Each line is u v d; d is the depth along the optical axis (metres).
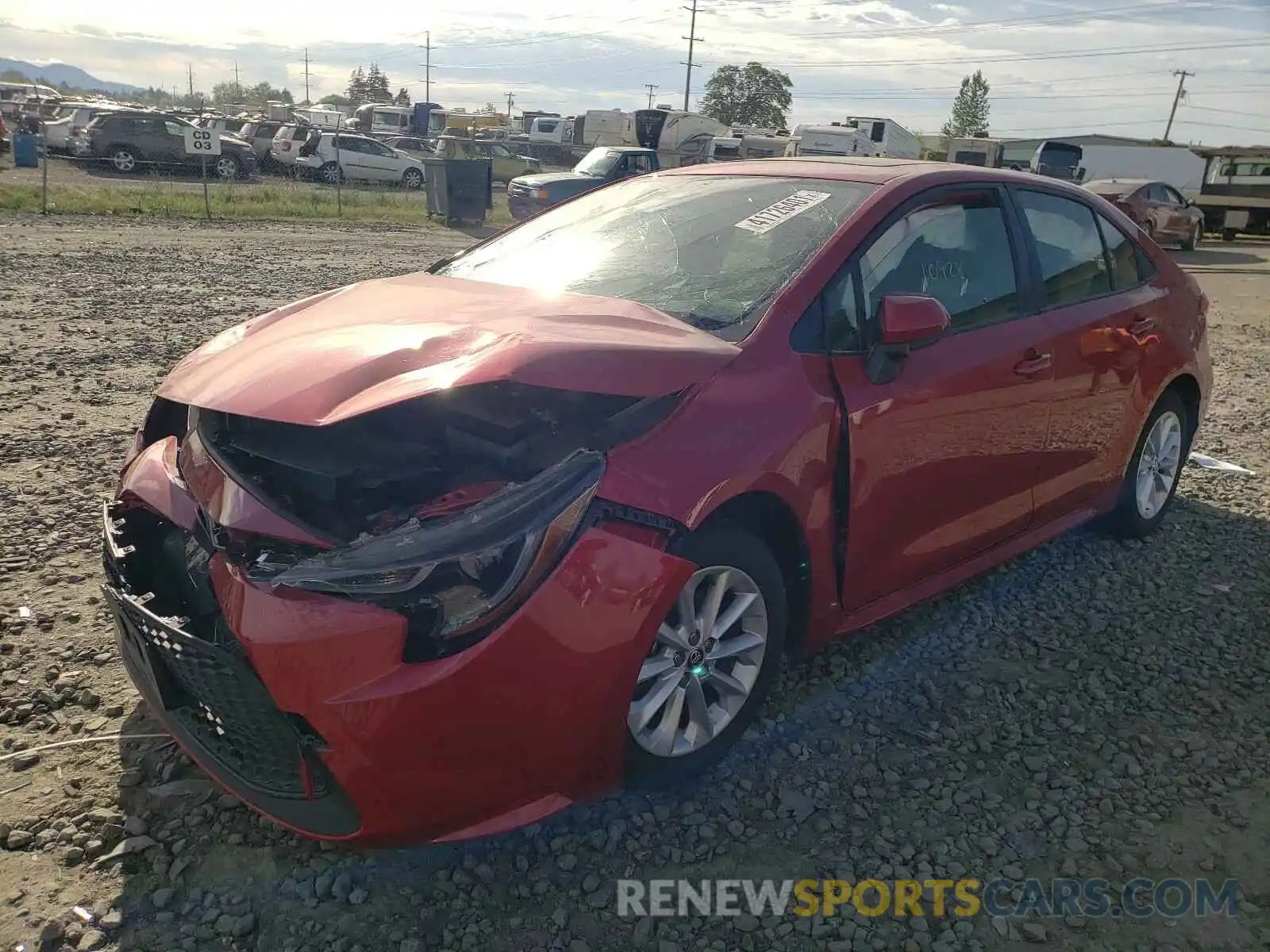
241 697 2.30
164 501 2.68
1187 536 4.95
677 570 2.47
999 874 2.60
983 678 3.55
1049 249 3.98
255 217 20.33
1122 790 2.96
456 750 2.23
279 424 2.67
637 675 2.46
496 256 3.81
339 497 2.46
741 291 3.07
